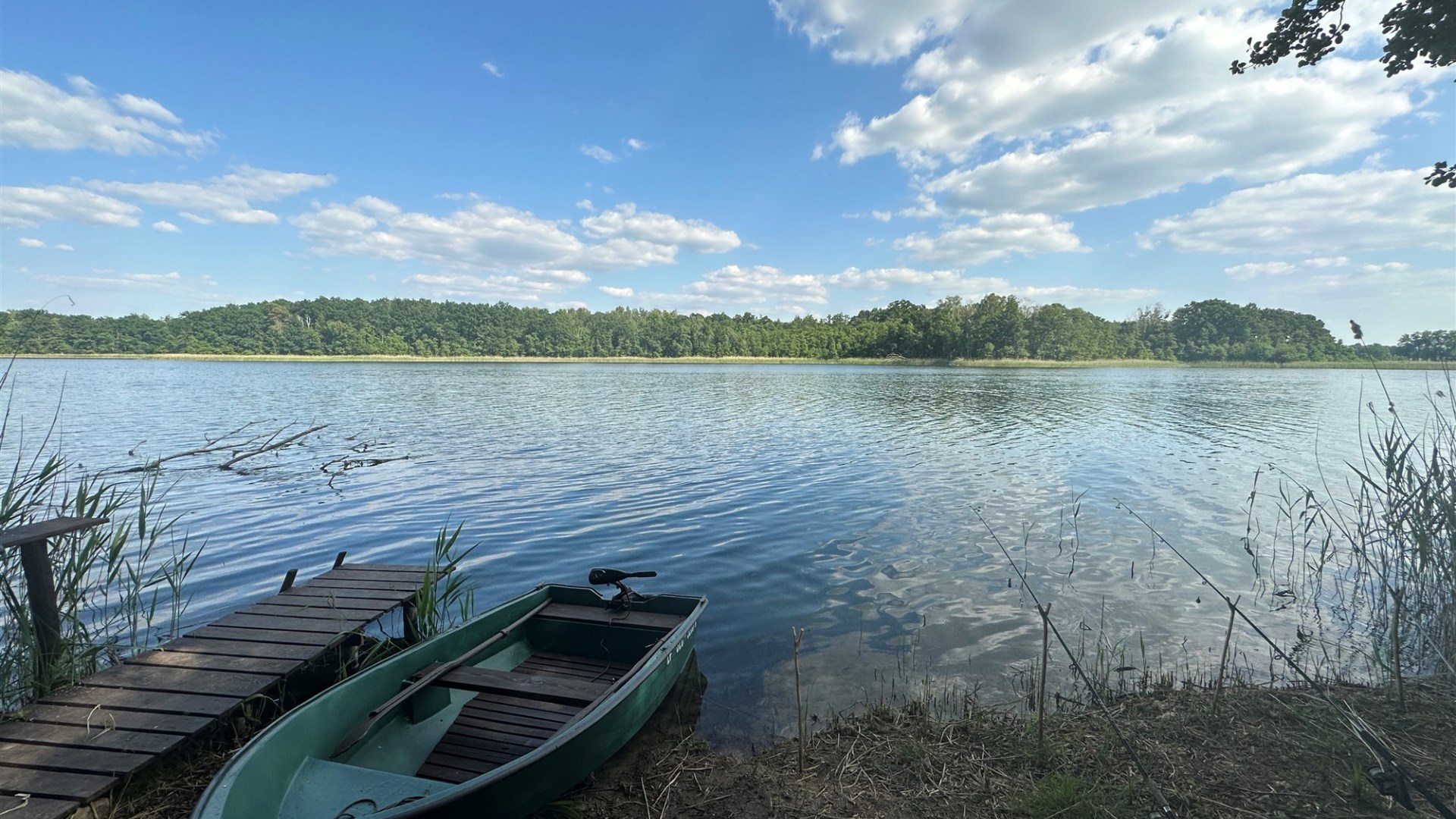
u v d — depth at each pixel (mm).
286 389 49375
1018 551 10883
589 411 34031
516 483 16281
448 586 8156
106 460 19484
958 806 4312
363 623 6934
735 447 22078
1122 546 11156
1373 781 3848
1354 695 5609
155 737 4801
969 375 78375
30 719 5016
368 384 56656
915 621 8109
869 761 4953
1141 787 4289
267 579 9898
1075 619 8125
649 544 11406
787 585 9398
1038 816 4086
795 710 6051
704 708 6121
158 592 9312
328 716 4535
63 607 7168
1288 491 15305
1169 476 17078
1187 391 52094
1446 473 8227
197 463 18984
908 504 14125
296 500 14656
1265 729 5031
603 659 6805
